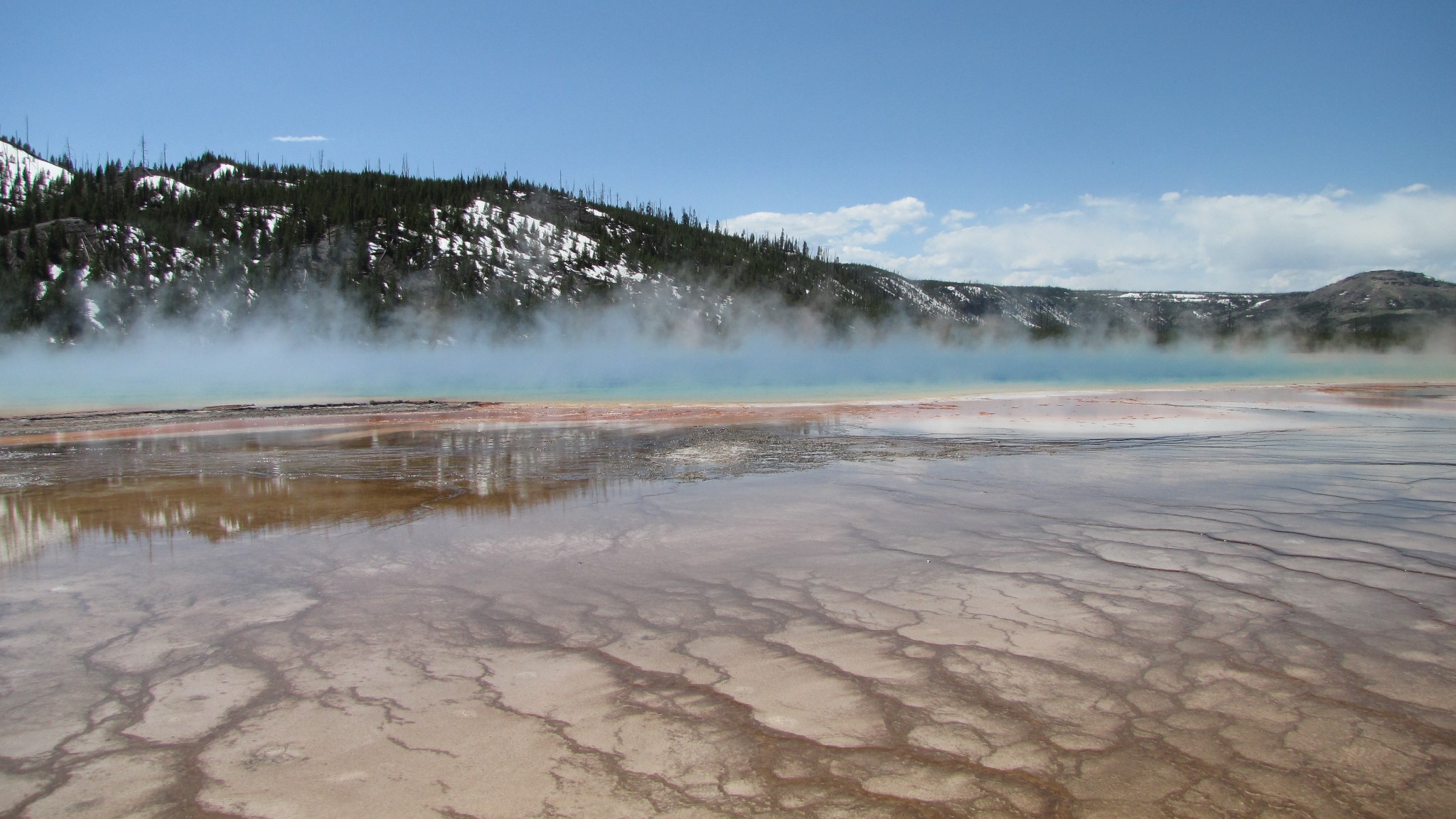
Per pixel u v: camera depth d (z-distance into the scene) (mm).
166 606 4164
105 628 3854
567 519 6242
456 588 4469
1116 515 6152
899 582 4508
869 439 11367
